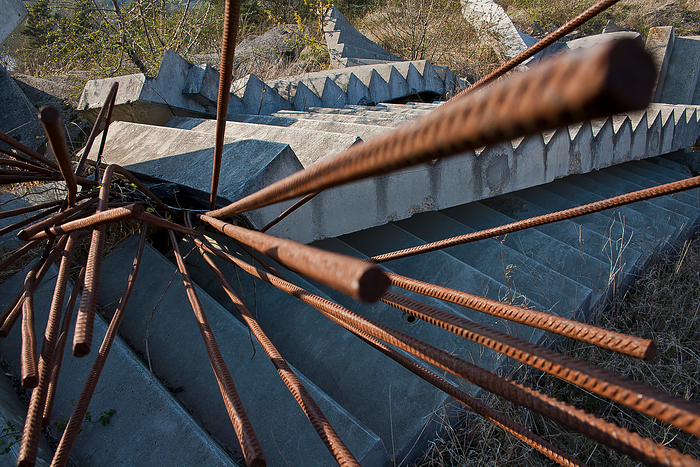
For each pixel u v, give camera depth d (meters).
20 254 2.43
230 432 2.31
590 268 3.98
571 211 1.95
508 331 2.98
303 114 6.12
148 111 5.35
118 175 3.60
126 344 2.67
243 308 2.03
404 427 2.37
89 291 1.26
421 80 8.95
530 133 0.37
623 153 5.95
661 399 0.80
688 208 6.04
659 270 4.35
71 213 2.31
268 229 3.03
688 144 7.86
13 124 6.50
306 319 2.94
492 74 2.01
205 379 2.54
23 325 1.52
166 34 8.34
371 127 4.38
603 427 0.92
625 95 0.27
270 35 12.16
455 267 3.57
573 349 3.24
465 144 0.43
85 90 5.62
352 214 3.47
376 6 15.22
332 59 10.33
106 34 7.63
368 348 2.72
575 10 15.07
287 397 2.37
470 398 1.57
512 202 5.30
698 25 14.76
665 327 3.52
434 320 1.28
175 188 3.40
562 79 0.30
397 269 3.69
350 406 2.51
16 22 11.34
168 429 2.19
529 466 2.42
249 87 6.30
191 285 2.25
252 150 3.18
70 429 1.36
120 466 2.09
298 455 2.15
